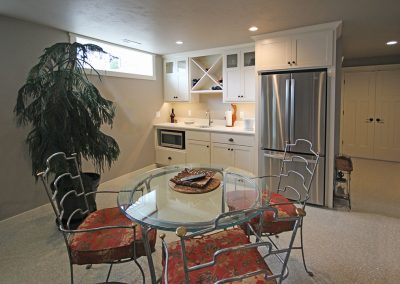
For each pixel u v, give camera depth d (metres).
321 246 2.35
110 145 2.95
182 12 2.60
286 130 3.34
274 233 1.84
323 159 3.15
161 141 4.95
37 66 2.58
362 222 2.79
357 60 5.59
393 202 3.32
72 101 2.55
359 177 4.38
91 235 1.66
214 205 1.69
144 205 1.69
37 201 3.20
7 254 2.30
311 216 2.96
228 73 4.22
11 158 2.93
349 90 5.69
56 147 2.48
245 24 2.97
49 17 2.75
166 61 4.91
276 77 3.34
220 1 2.33
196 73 4.79
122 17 2.75
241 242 1.56
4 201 2.90
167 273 1.31
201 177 2.08
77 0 2.29
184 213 1.58
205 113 4.96
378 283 1.89
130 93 4.38
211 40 3.75
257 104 3.56
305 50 3.14
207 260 1.40
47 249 2.38
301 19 2.83
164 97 5.08
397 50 4.72
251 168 3.84
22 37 2.89
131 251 1.56
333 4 2.42
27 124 2.99
